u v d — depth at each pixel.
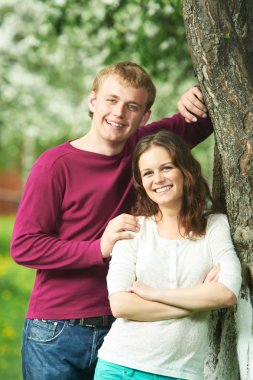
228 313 4.65
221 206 4.57
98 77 4.91
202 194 4.40
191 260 4.22
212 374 4.69
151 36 9.55
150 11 8.79
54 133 19.67
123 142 4.88
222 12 4.25
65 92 17.59
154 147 4.35
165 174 4.33
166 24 9.12
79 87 16.75
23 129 19.02
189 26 4.34
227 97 4.29
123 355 4.16
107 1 8.98
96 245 4.49
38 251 4.61
